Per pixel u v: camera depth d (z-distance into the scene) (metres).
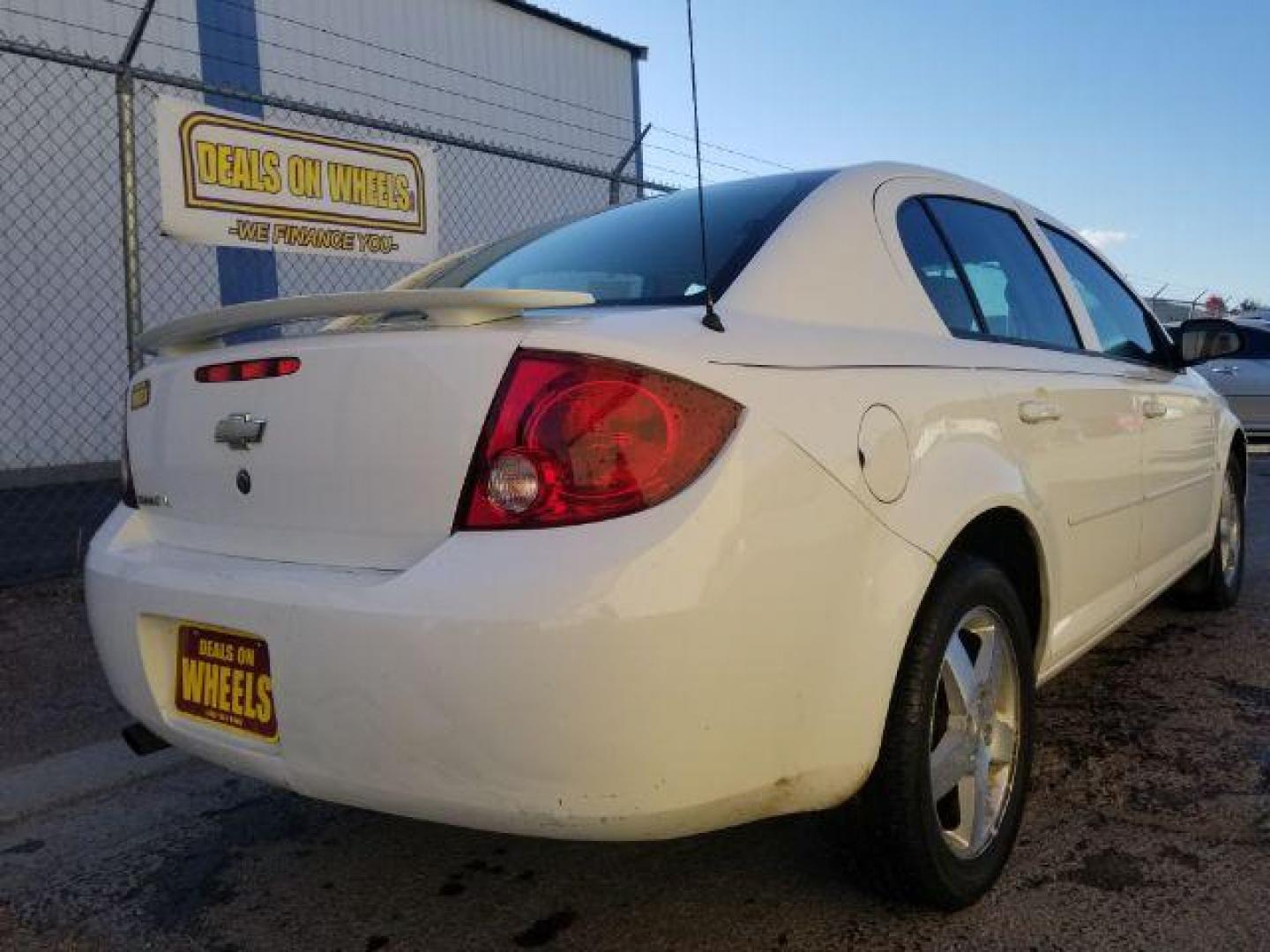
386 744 1.82
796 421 1.95
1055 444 2.80
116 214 10.05
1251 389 12.09
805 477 1.92
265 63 10.95
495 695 1.71
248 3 10.80
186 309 10.19
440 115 12.58
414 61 12.41
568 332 1.86
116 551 2.40
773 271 2.33
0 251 9.46
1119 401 3.30
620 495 1.75
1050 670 2.88
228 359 2.21
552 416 1.78
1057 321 3.31
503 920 2.38
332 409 2.00
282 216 5.80
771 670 1.85
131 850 2.77
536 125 13.86
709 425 1.83
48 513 7.98
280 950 2.29
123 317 10.16
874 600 2.02
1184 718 3.48
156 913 2.46
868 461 2.06
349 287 10.13
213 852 2.75
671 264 2.49
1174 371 4.15
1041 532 2.66
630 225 2.90
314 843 2.79
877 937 2.25
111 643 2.33
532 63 13.82
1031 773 2.82
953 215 3.01
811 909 2.36
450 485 1.84
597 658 1.69
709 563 1.76
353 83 11.79
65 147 9.72
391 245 6.38
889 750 2.12
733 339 2.01
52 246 9.73
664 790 1.76
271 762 1.99
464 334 1.91
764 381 1.96
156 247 10.04
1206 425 4.25
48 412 9.84
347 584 1.88
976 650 2.45
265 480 2.12
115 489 9.32
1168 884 2.44
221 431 2.18
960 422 2.40
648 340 1.87
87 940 2.35
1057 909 2.34
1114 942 2.21
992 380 2.60
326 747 1.89
